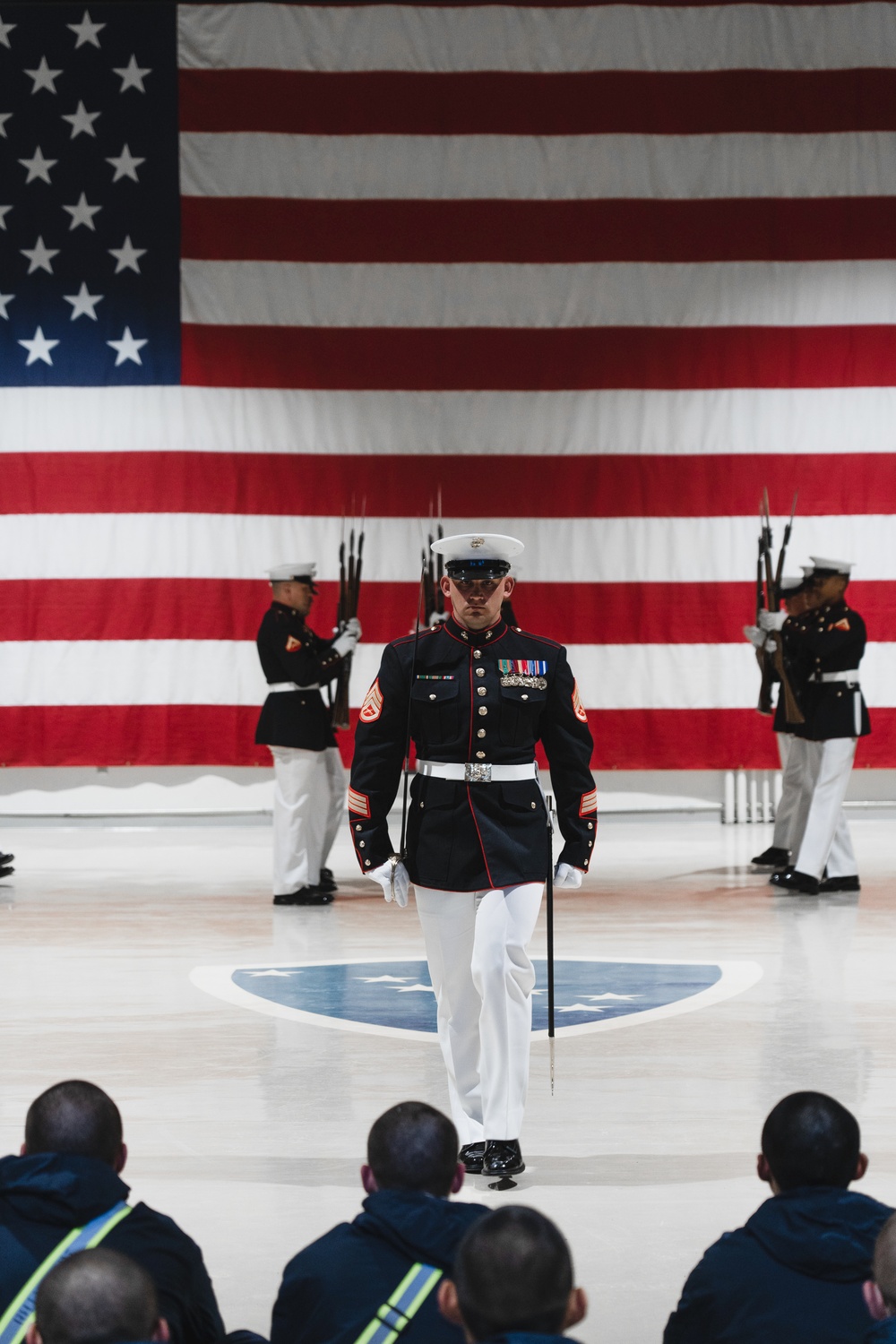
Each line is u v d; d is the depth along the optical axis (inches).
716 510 510.3
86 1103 104.8
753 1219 102.0
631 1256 152.8
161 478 503.8
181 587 503.5
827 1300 96.5
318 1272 96.6
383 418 508.1
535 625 509.4
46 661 502.0
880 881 406.3
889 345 512.4
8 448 503.2
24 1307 93.8
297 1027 248.1
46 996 269.4
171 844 478.3
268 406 506.3
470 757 182.4
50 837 494.6
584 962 298.8
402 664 186.1
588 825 187.3
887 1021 250.5
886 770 525.0
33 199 504.4
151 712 503.5
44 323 504.1
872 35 512.1
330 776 392.2
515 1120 177.5
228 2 505.0
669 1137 191.3
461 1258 75.0
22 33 503.5
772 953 306.8
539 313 509.0
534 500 509.7
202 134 504.4
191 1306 98.7
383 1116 107.0
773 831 466.6
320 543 506.6
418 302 508.1
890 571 511.5
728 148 510.6
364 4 508.4
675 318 510.3
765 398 511.2
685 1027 246.8
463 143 508.4
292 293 506.0
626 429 510.0
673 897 377.7
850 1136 104.3
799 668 397.4
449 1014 186.5
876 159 513.0
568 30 510.3
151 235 504.4
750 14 510.0
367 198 507.8
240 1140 190.5
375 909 366.6
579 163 510.0
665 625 510.0
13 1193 98.5
